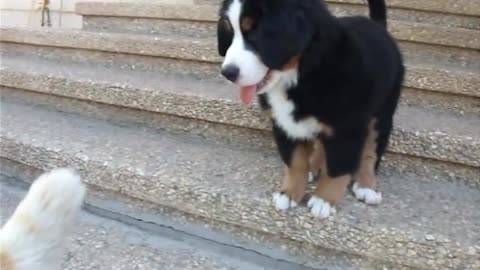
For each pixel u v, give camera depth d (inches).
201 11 115.6
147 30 123.0
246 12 65.4
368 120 71.1
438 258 67.6
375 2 82.4
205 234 78.1
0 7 159.5
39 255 50.5
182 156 83.7
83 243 77.1
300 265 73.8
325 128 70.2
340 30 68.9
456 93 87.5
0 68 103.5
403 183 78.6
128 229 80.6
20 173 89.3
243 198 74.2
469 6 108.0
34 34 114.4
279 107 71.0
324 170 73.4
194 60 100.7
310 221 71.5
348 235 70.1
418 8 111.5
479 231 68.9
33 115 97.7
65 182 51.8
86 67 107.6
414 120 83.8
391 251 68.9
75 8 135.9
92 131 91.5
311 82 68.4
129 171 80.0
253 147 86.8
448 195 76.1
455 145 78.0
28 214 50.9
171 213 79.7
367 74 69.4
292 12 64.9
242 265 74.8
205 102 87.6
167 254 76.0
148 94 91.0
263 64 66.1
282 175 78.8
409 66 90.4
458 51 99.4
